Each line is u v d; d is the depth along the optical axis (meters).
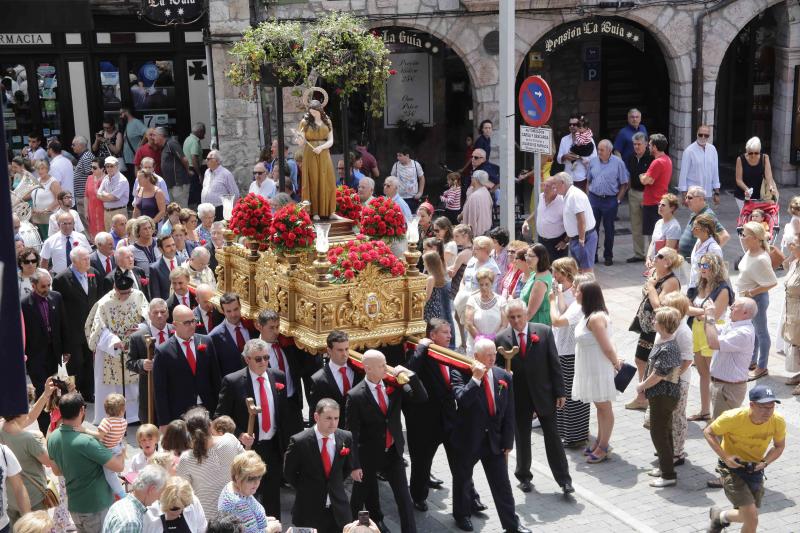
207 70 18.44
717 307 10.41
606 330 9.66
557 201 14.25
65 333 11.13
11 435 7.69
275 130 18.22
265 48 13.73
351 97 20.78
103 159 19.25
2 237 4.22
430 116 21.77
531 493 9.43
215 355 9.60
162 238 11.76
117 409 7.82
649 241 16.64
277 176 16.56
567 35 18.77
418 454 9.05
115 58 20.00
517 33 18.62
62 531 8.39
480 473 9.97
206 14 17.92
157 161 18.58
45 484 7.88
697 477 9.61
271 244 9.60
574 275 10.36
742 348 9.83
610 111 23.08
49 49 19.72
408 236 9.68
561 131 22.64
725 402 9.98
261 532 7.08
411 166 17.64
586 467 9.91
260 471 6.98
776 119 20.70
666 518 8.84
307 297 9.29
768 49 20.92
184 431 7.68
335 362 8.84
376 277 9.40
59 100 20.03
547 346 9.27
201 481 7.62
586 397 9.78
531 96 12.82
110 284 11.46
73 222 13.36
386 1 18.06
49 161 18.39
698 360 10.66
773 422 7.98
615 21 18.86
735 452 8.09
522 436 9.39
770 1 19.05
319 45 13.74
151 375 9.77
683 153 17.81
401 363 9.76
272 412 8.73
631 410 11.26
